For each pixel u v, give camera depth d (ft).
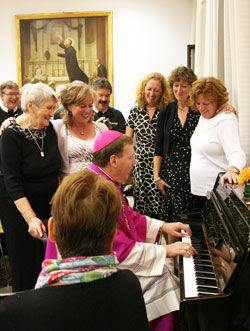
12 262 6.81
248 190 4.98
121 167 5.13
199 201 7.98
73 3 17.25
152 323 5.06
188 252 5.09
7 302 2.44
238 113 7.34
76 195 2.59
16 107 11.23
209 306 3.78
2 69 18.07
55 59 17.67
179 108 8.20
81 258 2.51
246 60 7.02
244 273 3.71
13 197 6.17
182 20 16.88
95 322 2.45
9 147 6.18
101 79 11.33
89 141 7.11
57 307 2.39
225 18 8.30
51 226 3.00
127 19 17.16
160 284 4.98
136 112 9.72
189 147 8.07
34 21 17.39
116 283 2.57
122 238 5.05
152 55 17.33
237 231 4.30
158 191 9.45
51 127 6.76
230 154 6.25
